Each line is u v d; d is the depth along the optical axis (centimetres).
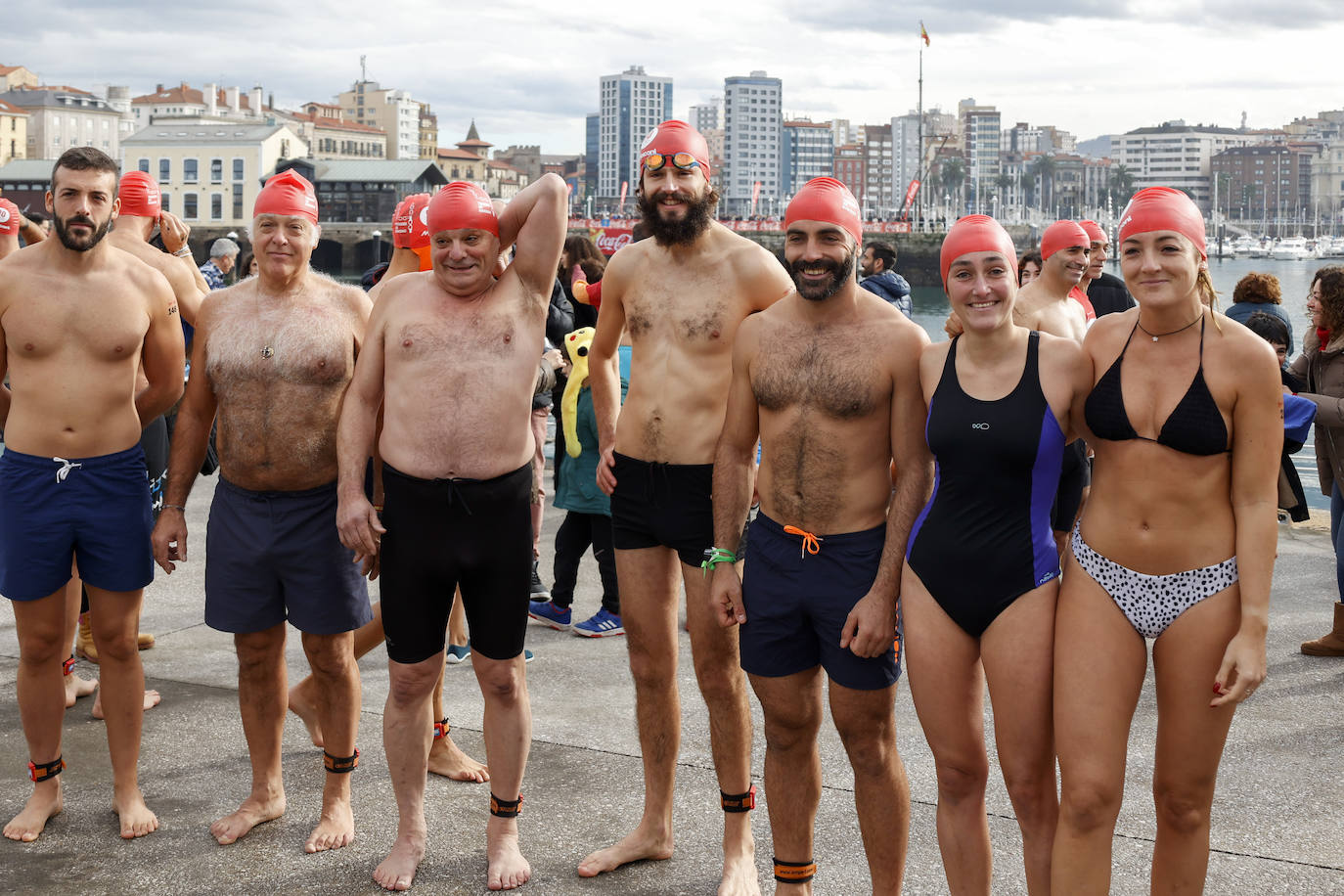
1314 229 17900
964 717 309
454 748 452
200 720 503
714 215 379
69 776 445
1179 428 284
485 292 374
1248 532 282
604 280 399
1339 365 592
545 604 649
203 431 403
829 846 389
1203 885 312
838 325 328
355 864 380
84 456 395
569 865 379
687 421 369
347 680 394
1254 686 280
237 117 14075
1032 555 300
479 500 361
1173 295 281
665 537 371
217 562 391
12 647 591
